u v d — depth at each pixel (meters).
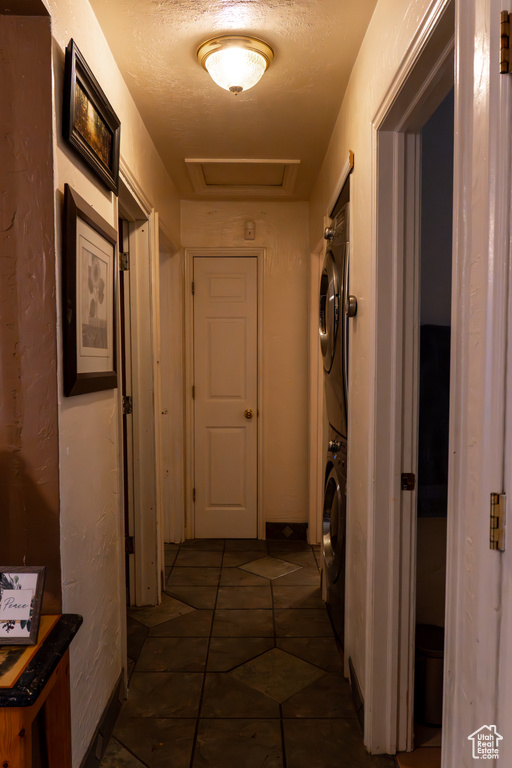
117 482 2.00
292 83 2.25
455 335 1.00
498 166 0.83
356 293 2.07
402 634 1.80
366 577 1.86
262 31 1.89
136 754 1.79
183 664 2.34
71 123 1.40
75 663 1.52
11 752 1.09
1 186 1.34
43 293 1.35
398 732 1.81
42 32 1.32
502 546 0.83
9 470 1.37
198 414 4.02
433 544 2.15
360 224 1.99
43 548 1.38
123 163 2.18
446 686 1.04
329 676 2.26
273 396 4.03
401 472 1.79
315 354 3.85
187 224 3.93
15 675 1.12
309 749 1.82
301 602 2.96
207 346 4.00
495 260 0.84
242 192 3.73
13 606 1.26
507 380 0.82
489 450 0.86
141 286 2.85
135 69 2.13
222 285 3.98
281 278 3.98
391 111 1.59
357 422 2.06
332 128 2.70
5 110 1.33
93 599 1.69
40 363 1.36
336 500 2.50
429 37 1.18
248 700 2.09
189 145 2.91
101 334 1.77
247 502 4.05
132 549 2.92
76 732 1.53
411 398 1.78
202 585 3.20
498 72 0.83
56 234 1.36
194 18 1.81
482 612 0.89
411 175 1.75
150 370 2.88
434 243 2.12
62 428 1.41
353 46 1.98
